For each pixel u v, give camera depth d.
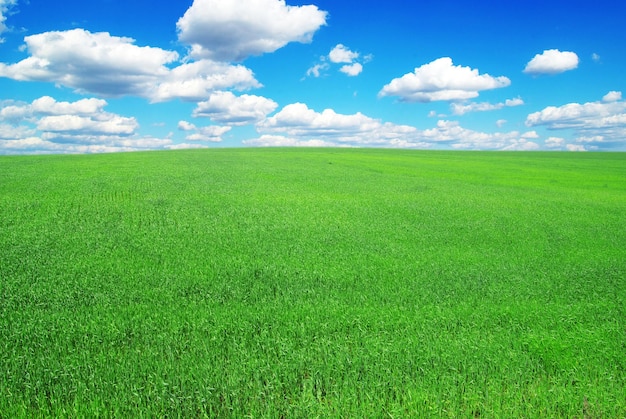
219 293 11.36
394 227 21.80
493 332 9.12
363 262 14.79
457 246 18.11
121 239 17.95
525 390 7.09
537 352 8.10
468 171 56.72
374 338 8.49
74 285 11.81
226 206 27.03
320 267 13.96
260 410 6.39
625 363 7.74
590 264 15.30
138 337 8.61
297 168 55.62
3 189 31.94
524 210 28.08
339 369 7.33
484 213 26.58
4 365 7.41
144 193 31.88
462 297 11.33
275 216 23.97
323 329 8.95
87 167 50.38
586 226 23.25
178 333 8.70
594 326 9.41
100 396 6.55
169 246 16.80
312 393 6.92
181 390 6.70
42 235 18.19
